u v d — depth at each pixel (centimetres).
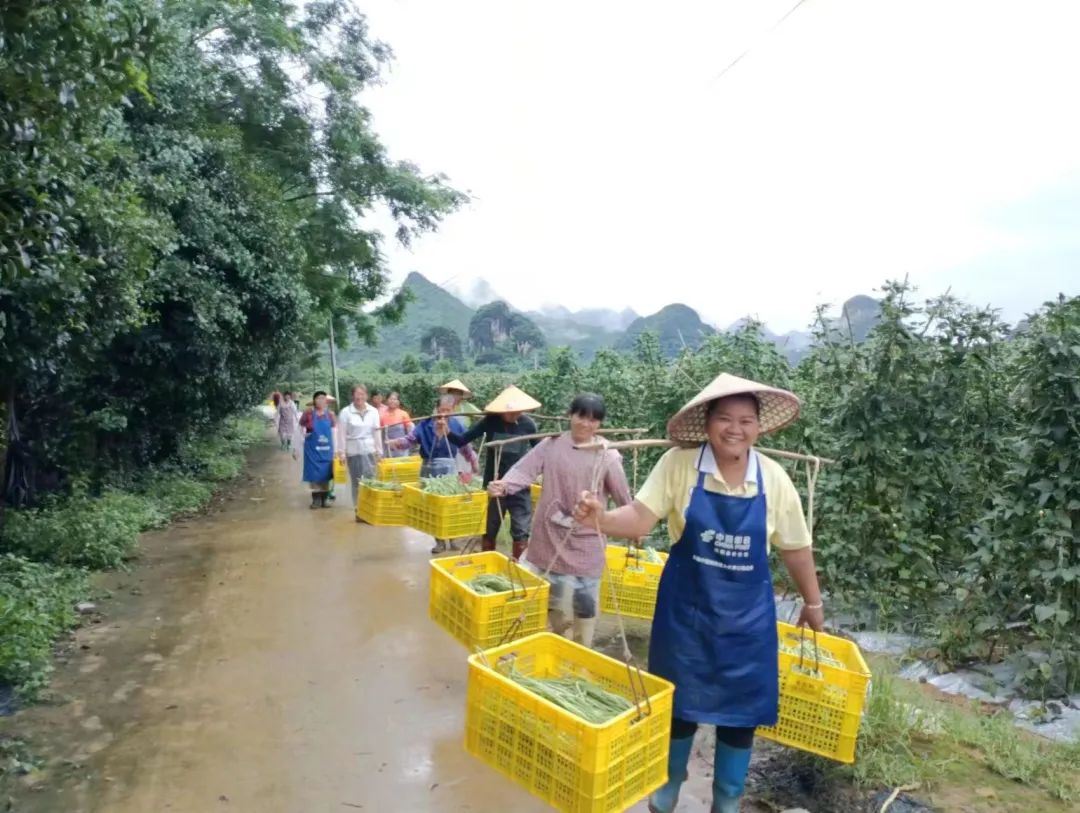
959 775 356
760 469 293
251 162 1247
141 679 497
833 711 336
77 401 991
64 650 548
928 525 612
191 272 1029
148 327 1008
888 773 351
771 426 312
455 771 385
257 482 1523
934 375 575
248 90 1666
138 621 616
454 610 427
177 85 987
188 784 370
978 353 565
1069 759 365
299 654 544
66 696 468
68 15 351
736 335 734
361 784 372
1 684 473
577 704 292
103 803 352
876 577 579
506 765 283
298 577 755
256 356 1352
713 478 288
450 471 893
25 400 891
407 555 850
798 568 309
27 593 600
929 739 388
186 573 769
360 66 1912
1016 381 525
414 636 583
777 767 380
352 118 1873
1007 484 532
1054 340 453
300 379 5178
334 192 2006
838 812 338
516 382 1452
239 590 707
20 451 892
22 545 749
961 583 523
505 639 369
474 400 1870
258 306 1218
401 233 2161
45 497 925
